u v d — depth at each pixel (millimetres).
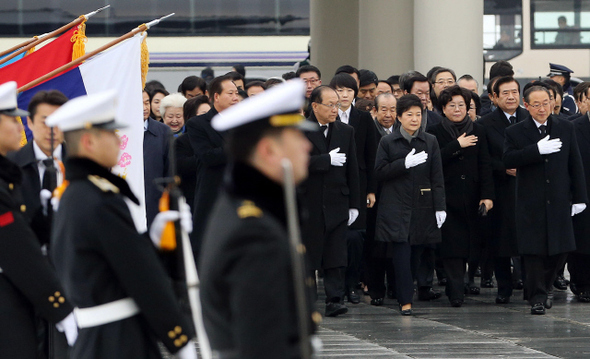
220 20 49094
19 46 17438
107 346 8852
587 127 22406
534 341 17125
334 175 19531
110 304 8906
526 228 20250
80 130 9008
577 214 22062
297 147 6398
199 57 48938
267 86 25000
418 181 20297
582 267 22484
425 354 15805
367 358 15391
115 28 49656
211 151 18500
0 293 10516
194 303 9727
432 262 23031
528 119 20484
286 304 6051
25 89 15031
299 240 6395
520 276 25141
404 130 20484
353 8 41250
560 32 47062
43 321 11898
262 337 5898
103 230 8742
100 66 16094
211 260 6176
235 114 6293
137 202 9266
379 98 23203
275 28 49250
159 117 25859
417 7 32000
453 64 31578
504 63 27000
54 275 10492
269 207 6312
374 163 21062
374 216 21547
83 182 8969
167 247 9578
